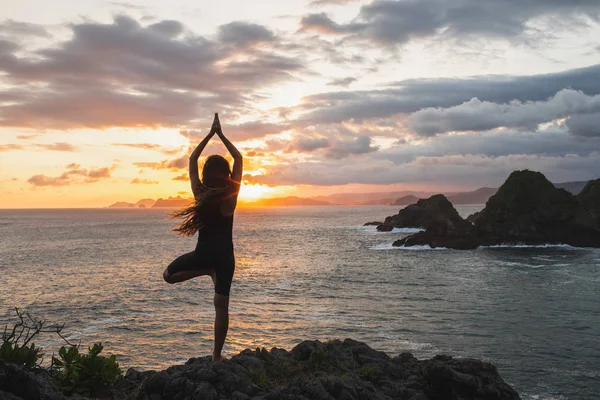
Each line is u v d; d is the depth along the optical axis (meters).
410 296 41.06
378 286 46.38
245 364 6.87
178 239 116.75
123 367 23.42
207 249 5.29
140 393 6.03
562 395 19.58
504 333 28.83
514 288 44.72
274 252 80.50
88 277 53.19
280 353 7.99
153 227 177.62
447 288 45.00
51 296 41.69
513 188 89.00
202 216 5.22
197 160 5.39
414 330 29.64
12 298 40.88
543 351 25.19
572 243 85.56
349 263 64.88
